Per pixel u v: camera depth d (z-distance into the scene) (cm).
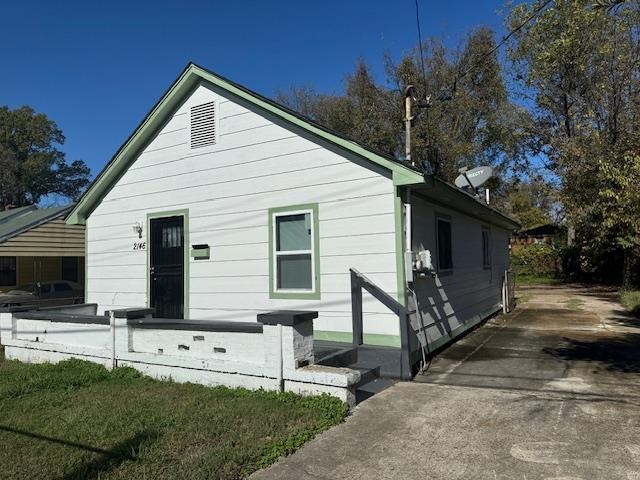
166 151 924
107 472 365
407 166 659
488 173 1139
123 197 983
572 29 1563
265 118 805
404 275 672
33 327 767
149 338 639
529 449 407
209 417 470
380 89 2881
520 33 2053
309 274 757
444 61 2780
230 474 360
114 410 500
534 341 924
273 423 454
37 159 4800
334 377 499
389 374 664
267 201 798
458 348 868
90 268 1027
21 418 485
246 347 558
